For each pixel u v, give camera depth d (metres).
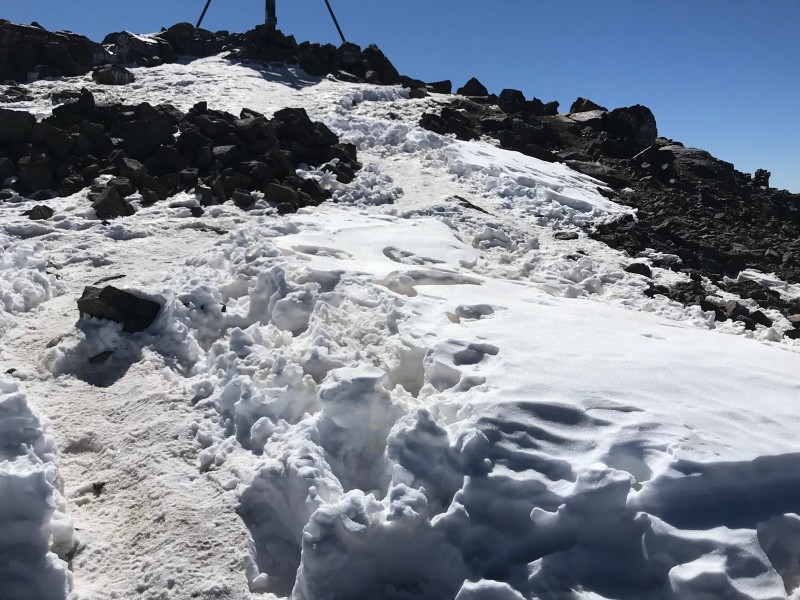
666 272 10.98
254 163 12.13
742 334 8.82
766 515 4.36
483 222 11.88
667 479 4.38
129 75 19.72
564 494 4.32
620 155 18.95
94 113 13.25
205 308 7.23
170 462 5.24
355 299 7.25
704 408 5.24
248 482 4.85
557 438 4.80
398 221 11.20
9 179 11.69
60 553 4.55
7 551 4.23
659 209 14.87
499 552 4.18
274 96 19.06
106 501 5.03
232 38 25.55
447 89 23.98
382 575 4.18
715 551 4.11
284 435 5.21
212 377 6.08
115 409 5.96
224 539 4.53
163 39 23.55
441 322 6.84
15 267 8.45
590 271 10.30
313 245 9.10
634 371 5.81
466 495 4.37
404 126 16.30
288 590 4.29
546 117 21.53
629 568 4.11
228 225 10.41
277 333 6.67
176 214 10.73
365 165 14.31
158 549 4.50
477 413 4.95
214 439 5.44
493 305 7.36
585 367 5.82
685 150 20.11
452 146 15.69
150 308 7.04
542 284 9.24
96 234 9.80
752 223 15.49
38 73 19.70
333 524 4.08
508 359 5.89
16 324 7.32
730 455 4.57
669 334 7.18
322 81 21.52
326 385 5.23
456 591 4.09
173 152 12.17
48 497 4.36
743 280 11.23
